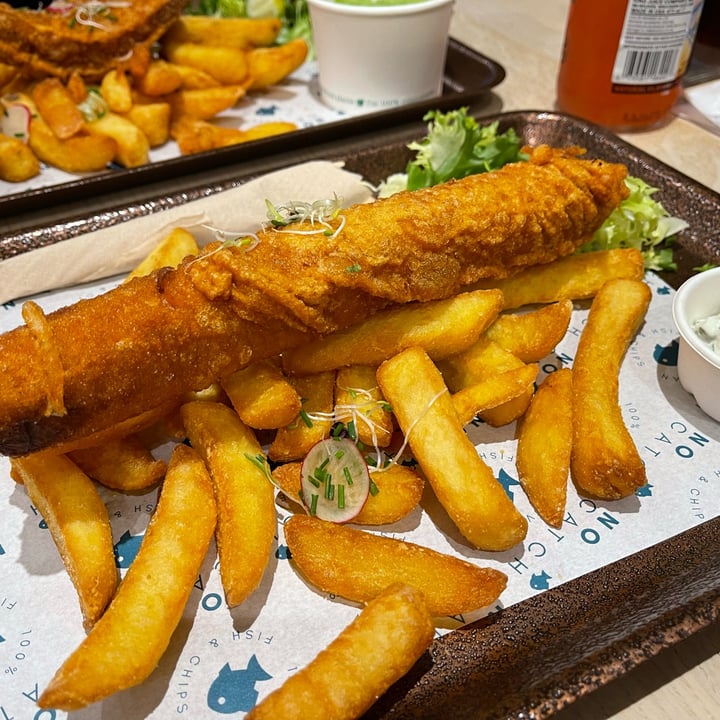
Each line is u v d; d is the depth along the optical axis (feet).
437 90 1.67
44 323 0.71
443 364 0.91
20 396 0.67
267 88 1.77
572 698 0.62
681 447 0.87
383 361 0.85
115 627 0.63
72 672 0.60
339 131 1.45
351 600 0.72
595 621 0.70
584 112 1.55
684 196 1.21
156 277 0.79
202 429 0.78
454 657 0.68
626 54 1.44
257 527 0.72
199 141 1.44
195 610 0.72
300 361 0.84
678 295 0.92
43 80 1.47
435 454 0.75
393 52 1.54
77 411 0.71
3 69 1.45
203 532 0.71
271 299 0.77
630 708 0.67
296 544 0.72
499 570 0.75
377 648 0.61
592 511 0.80
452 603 0.68
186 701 0.65
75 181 1.29
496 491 0.73
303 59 1.68
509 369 0.85
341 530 0.73
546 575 0.74
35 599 0.73
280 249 0.80
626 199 1.05
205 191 1.22
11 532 0.79
